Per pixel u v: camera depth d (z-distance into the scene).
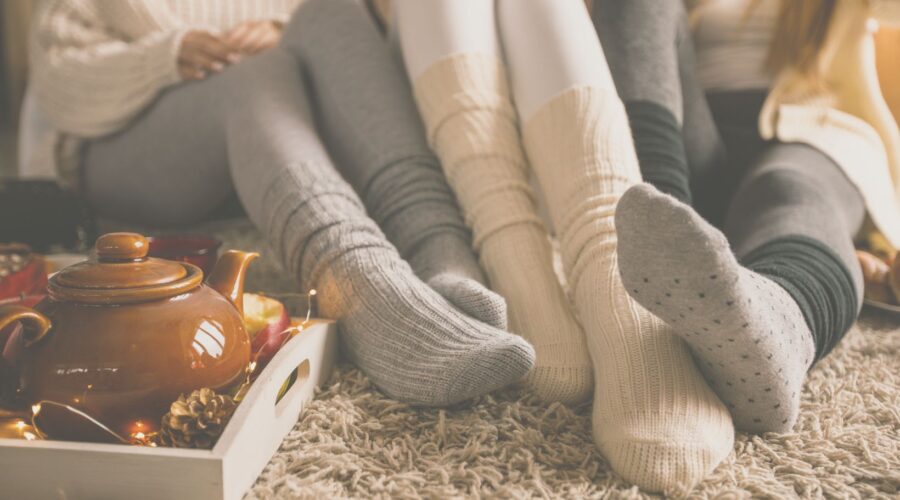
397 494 0.60
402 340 0.73
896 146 1.15
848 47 1.14
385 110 0.96
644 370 0.67
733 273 0.59
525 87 0.88
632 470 0.61
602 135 0.80
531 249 0.84
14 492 0.56
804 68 1.16
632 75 0.94
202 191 1.15
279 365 0.65
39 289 0.88
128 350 0.58
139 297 0.59
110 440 0.59
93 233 1.29
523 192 0.88
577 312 0.83
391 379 0.74
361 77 0.98
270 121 0.91
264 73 0.98
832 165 1.04
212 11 1.42
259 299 0.78
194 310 0.61
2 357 0.62
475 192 0.87
